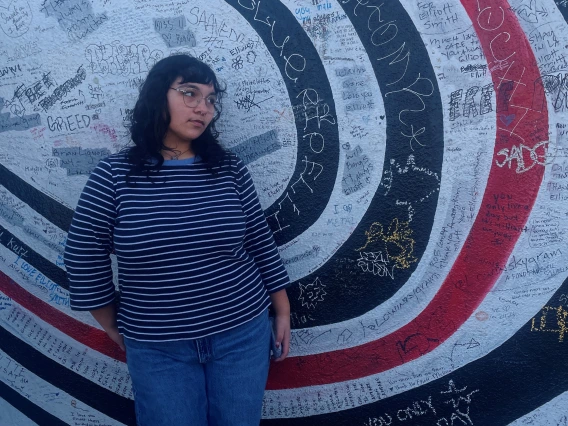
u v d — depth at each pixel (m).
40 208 2.01
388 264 1.93
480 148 1.83
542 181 1.81
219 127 1.93
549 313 1.87
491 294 1.89
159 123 1.48
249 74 1.89
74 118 1.95
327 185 1.92
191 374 1.48
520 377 1.91
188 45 1.90
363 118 1.87
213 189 1.49
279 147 1.92
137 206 1.40
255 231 1.62
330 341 1.98
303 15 1.85
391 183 1.89
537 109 1.79
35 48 1.94
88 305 1.45
